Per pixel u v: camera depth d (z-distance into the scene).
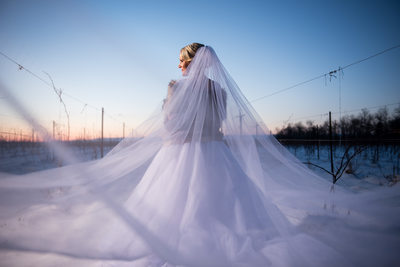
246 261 1.20
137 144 1.59
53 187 1.24
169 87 1.63
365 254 1.27
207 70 1.76
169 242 1.27
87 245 1.30
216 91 1.68
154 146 1.63
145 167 1.60
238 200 1.45
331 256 1.23
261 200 1.56
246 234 1.34
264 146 1.86
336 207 1.68
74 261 1.26
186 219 1.34
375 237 1.37
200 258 1.20
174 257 1.22
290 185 1.85
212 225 1.32
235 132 1.77
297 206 1.75
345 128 17.73
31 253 1.22
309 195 1.81
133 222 1.34
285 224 1.44
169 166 1.55
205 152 1.56
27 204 1.25
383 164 7.12
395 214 1.53
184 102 1.59
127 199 1.44
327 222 1.52
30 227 1.26
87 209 1.33
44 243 1.26
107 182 1.42
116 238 1.32
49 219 1.28
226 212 1.40
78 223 1.31
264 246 1.32
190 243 1.24
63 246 1.28
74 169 1.30
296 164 1.93
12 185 1.13
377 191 1.81
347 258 1.24
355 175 4.26
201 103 1.60
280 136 15.60
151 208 1.41
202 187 1.43
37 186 1.19
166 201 1.43
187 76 1.67
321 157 11.48
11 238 1.24
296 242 1.33
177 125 1.58
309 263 1.20
